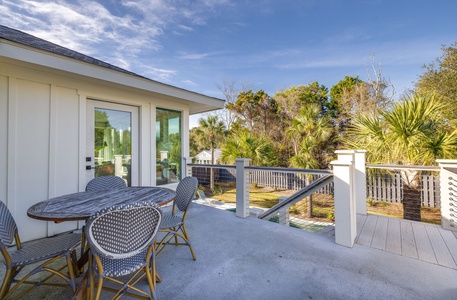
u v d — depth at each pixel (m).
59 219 1.48
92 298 1.38
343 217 2.44
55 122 2.95
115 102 3.65
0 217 1.54
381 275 1.88
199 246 2.49
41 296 1.65
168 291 1.70
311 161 8.20
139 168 3.96
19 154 2.68
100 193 2.17
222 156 9.70
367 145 4.48
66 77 3.03
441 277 1.83
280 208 3.79
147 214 1.39
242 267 2.04
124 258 1.39
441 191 2.87
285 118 14.58
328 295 1.64
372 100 11.44
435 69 9.09
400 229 2.86
